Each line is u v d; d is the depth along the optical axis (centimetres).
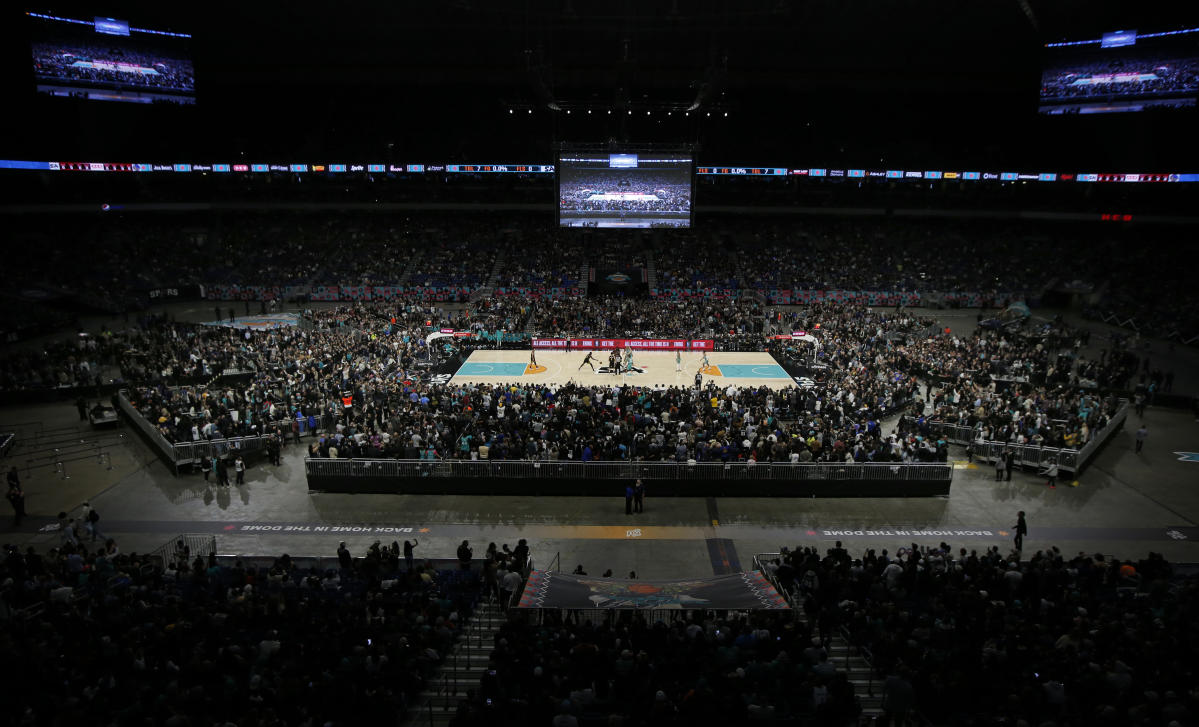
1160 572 2133
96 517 2588
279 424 3631
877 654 1617
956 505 3017
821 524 2853
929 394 4238
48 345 4912
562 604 1830
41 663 1406
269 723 1172
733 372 4972
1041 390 4028
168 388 4053
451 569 2406
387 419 3681
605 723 1266
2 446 3431
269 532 2761
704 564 2539
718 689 1298
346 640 1563
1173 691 1317
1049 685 1330
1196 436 3828
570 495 3120
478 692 1314
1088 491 3148
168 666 1441
